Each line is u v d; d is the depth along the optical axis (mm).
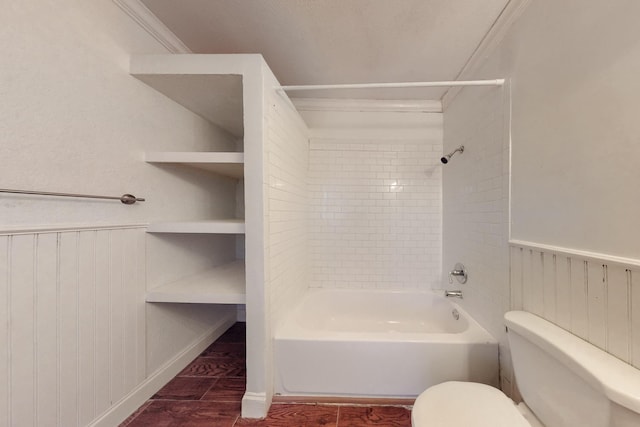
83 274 1053
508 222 1298
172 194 1606
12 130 836
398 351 1415
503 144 1342
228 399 1407
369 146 2377
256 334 1311
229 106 1689
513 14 1235
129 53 1272
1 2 811
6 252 812
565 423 818
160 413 1303
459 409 921
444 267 2289
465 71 1784
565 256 942
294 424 1257
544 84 1053
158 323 1478
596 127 831
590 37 850
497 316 1417
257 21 1382
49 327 929
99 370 1119
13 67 837
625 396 634
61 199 977
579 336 887
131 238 1295
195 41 1543
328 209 2400
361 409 1363
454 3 1245
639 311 714
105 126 1152
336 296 2320
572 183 919
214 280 1669
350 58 1712
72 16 1011
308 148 2371
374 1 1239
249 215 1305
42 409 908
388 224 2383
